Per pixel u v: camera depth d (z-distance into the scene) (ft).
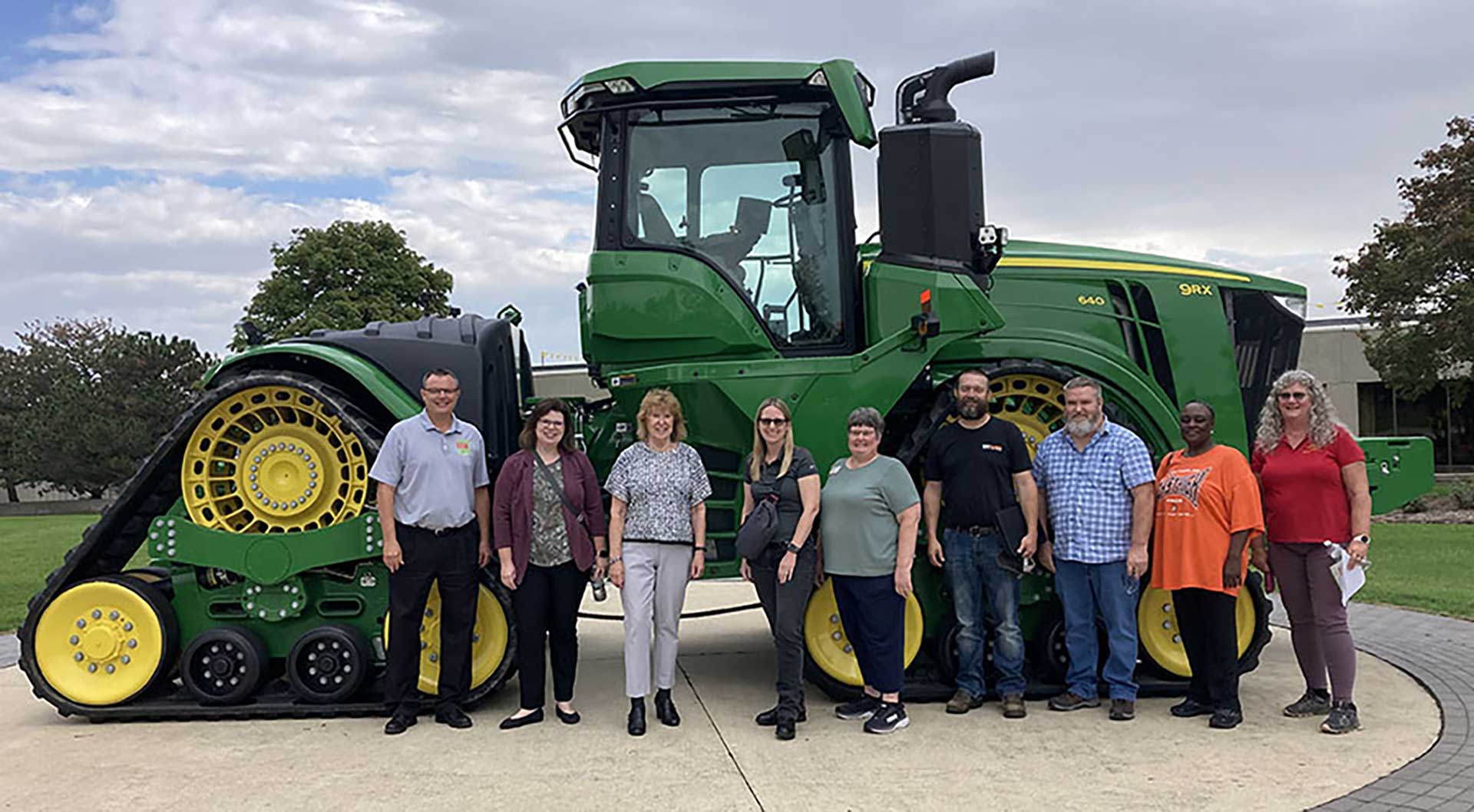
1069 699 17.74
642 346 19.07
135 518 18.65
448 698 17.12
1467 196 55.67
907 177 18.44
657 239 19.12
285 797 13.61
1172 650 18.92
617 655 23.61
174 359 122.83
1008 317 19.93
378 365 18.40
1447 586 31.09
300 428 18.19
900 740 16.01
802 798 13.33
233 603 18.40
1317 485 16.33
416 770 14.73
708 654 23.34
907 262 18.79
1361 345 77.97
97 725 17.67
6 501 139.33
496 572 18.26
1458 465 76.69
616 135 19.26
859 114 18.06
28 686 21.17
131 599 17.89
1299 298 21.75
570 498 16.75
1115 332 20.31
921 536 18.79
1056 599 18.99
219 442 18.33
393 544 16.62
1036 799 13.19
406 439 16.67
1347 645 16.19
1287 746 15.43
